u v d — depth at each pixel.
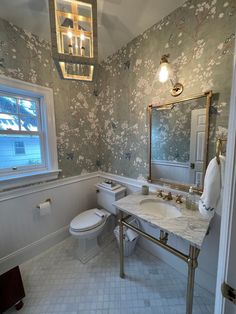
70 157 2.02
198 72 1.19
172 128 1.40
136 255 1.74
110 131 2.07
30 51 1.55
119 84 1.85
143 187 1.56
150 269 1.55
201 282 1.36
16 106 1.61
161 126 1.48
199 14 1.14
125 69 1.75
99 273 1.52
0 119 1.52
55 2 0.76
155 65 1.46
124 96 1.81
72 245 1.93
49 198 1.85
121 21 1.39
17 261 1.62
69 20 0.81
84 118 2.11
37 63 1.61
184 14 1.22
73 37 0.84
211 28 1.10
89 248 1.73
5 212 1.52
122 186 1.98
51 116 1.78
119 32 1.53
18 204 1.61
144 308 1.21
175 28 1.28
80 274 1.51
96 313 1.18
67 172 2.00
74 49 0.86
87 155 2.20
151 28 1.45
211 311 1.17
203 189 1.14
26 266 1.62
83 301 1.27
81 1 0.76
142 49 1.55
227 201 0.47
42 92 1.67
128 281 1.43
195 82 1.21
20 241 1.64
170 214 1.33
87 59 0.84
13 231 1.59
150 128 1.56
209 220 1.08
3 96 1.52
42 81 1.67
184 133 1.32
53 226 1.92
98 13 1.29
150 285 1.39
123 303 1.25
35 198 1.73
